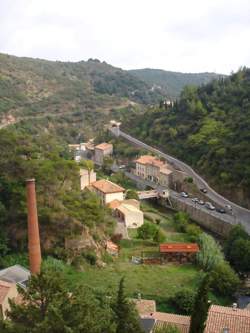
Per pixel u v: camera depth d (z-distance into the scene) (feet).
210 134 467.52
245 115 450.30
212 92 587.27
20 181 230.89
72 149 605.73
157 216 362.12
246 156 373.61
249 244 239.09
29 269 194.18
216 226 331.36
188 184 415.85
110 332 88.99
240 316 136.46
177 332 119.14
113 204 337.52
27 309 92.02
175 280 216.54
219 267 215.51
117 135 651.66
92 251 231.30
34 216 182.39
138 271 226.17
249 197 350.43
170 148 528.22
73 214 229.25
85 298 96.94
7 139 260.42
